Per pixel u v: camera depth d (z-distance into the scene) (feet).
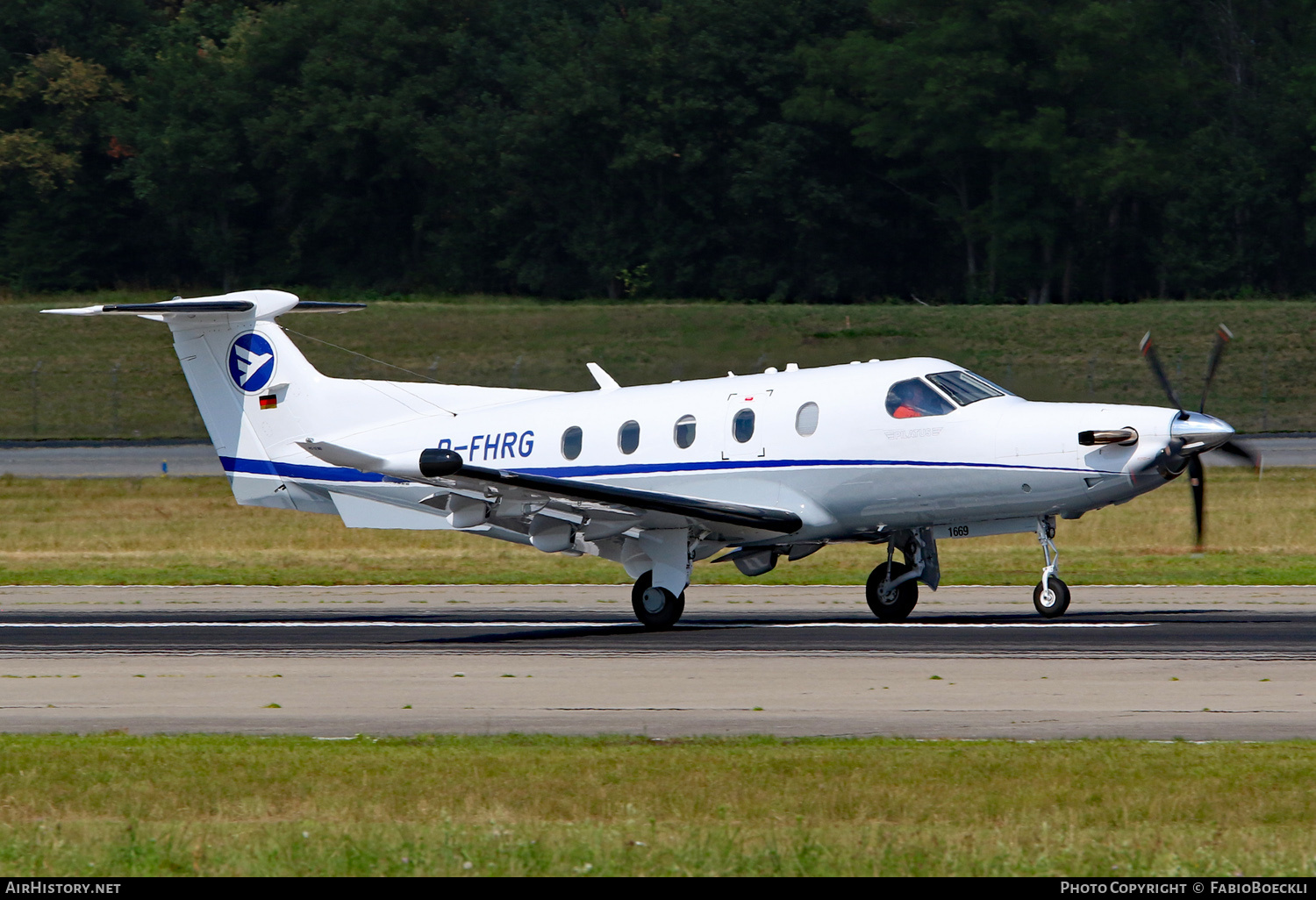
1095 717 112.16
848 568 258.98
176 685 135.85
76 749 100.78
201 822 81.05
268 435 215.72
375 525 209.87
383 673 142.82
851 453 178.19
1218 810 80.33
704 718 114.42
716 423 186.70
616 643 166.40
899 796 83.56
